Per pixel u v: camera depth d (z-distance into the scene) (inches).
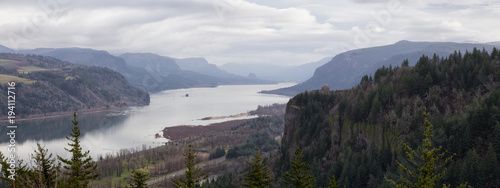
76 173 2527.1
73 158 2591.0
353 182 5940.0
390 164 6136.8
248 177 2987.2
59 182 2274.9
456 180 4704.7
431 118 6446.9
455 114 6225.4
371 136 6919.3
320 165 7062.0
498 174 4709.6
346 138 7475.4
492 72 6894.7
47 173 2327.8
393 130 6668.3
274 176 7239.2
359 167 5989.2
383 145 6574.8
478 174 4709.6
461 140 5442.9
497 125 5073.8
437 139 5723.4
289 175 3009.4
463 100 6717.5
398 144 6299.2
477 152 5191.9
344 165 6309.1
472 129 5442.9
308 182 2945.4
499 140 4985.2
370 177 5777.6
